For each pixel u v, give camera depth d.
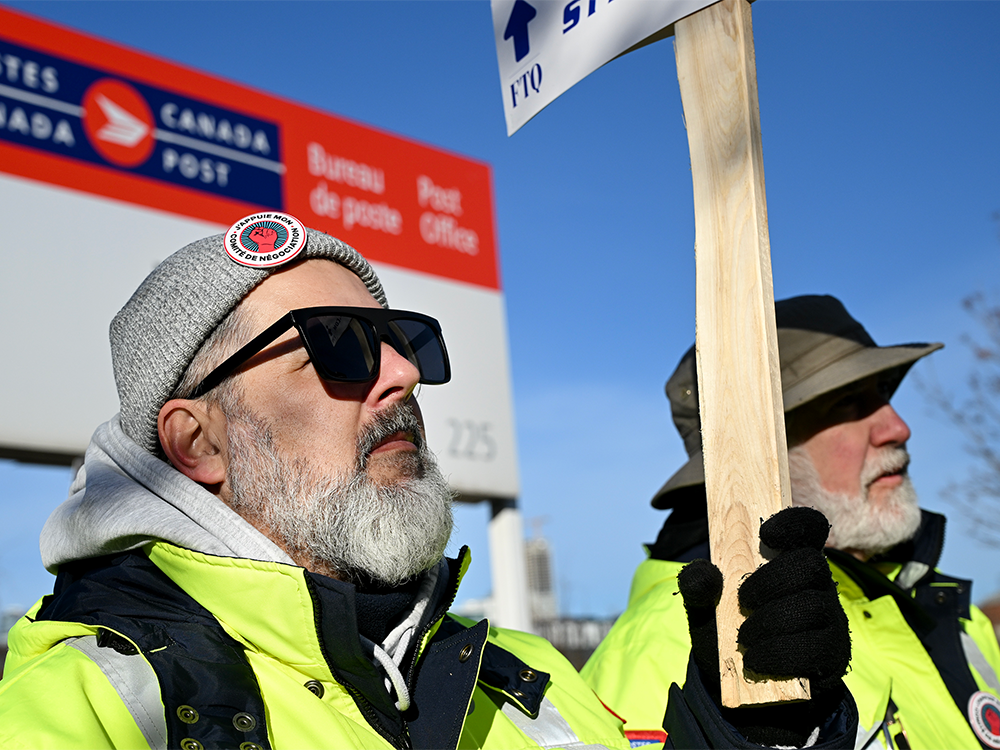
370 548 1.31
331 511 1.32
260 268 1.43
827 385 2.04
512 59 1.56
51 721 1.04
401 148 7.21
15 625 1.35
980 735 1.91
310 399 1.38
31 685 1.09
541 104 1.48
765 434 1.12
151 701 1.10
